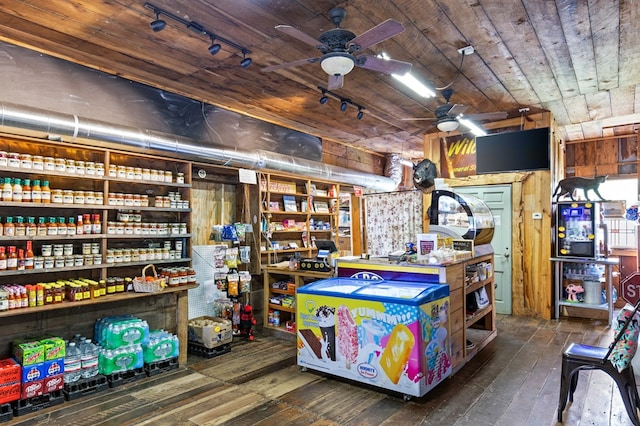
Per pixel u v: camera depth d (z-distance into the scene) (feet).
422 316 9.73
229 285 15.25
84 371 10.47
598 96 16.67
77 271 11.82
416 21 10.27
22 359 9.45
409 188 31.91
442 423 8.83
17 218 10.08
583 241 17.72
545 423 8.82
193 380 11.33
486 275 14.57
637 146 22.79
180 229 13.48
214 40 10.89
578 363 8.88
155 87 14.15
